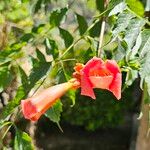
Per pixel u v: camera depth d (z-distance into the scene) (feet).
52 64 2.35
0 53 2.50
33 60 2.53
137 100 6.51
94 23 2.41
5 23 3.11
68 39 2.56
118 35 2.13
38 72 2.32
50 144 7.42
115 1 2.09
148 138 3.63
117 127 7.75
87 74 2.03
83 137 7.64
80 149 7.53
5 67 2.50
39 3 2.76
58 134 7.57
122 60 2.29
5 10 3.27
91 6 2.85
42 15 3.32
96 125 7.32
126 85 2.31
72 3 2.67
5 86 2.48
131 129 7.68
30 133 3.38
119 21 2.06
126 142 7.63
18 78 2.98
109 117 7.29
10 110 2.33
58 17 2.57
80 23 2.62
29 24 3.34
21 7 3.29
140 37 2.00
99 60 2.04
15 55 2.52
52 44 2.52
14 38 3.06
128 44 2.02
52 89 2.11
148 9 2.19
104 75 2.02
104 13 2.19
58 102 2.37
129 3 2.18
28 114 2.07
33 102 2.08
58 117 2.38
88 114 7.27
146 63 1.95
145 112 3.46
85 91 2.03
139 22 2.05
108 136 7.69
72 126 7.71
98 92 7.12
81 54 2.63
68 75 2.39
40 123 7.36
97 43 2.41
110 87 2.02
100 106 7.23
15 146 2.34
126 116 7.84
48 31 2.59
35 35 2.59
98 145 7.61
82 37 2.41
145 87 1.98
